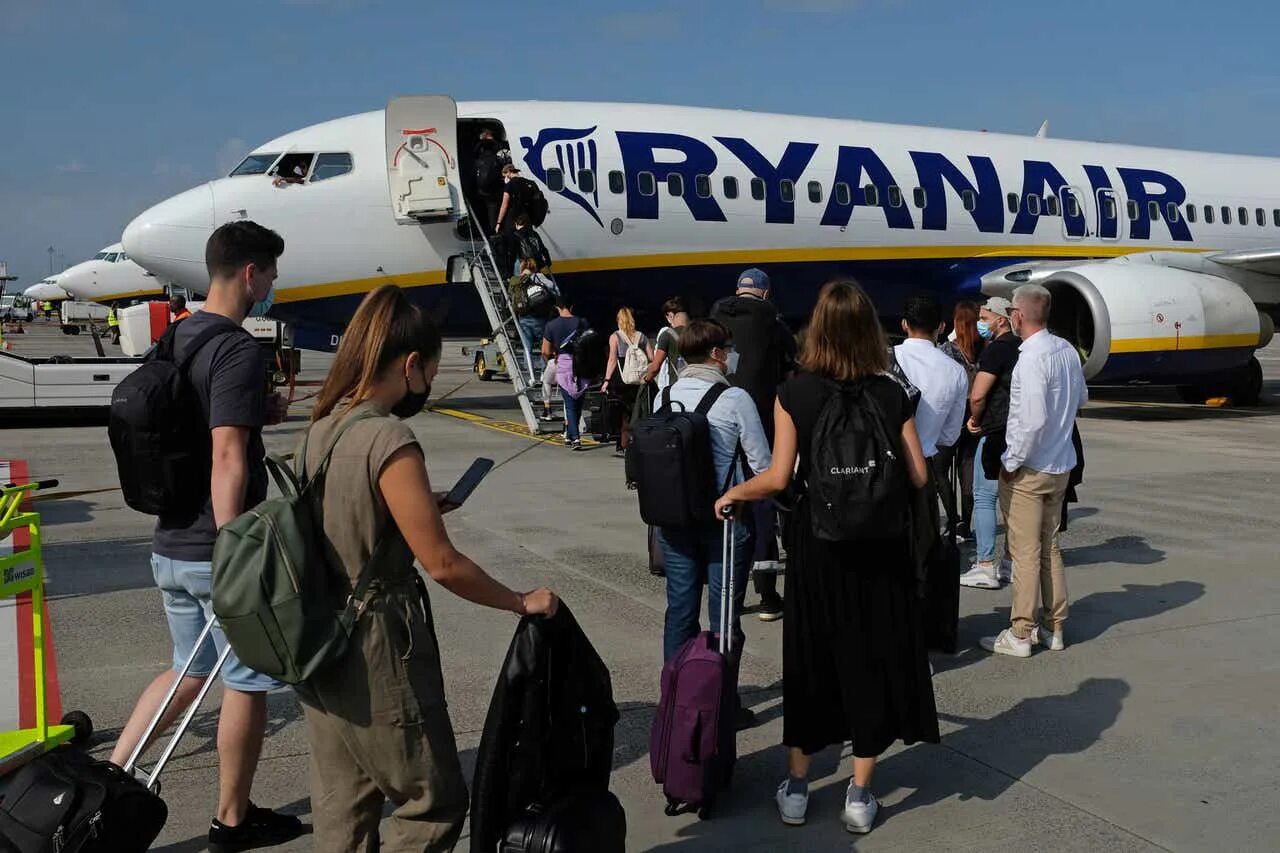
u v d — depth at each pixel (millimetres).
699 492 3816
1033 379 4734
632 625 5457
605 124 14789
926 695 3455
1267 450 12344
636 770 3844
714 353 4121
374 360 2469
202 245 13328
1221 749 3998
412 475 2359
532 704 2594
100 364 13586
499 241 13562
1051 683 4730
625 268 14664
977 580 6410
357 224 13680
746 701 4551
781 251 15477
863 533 3205
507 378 23266
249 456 3164
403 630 2426
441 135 13656
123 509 8383
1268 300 18438
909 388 3463
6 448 11500
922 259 16516
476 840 2531
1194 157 19906
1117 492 9523
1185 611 5828
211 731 4148
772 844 3312
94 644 5074
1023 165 17609
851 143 16328
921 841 3314
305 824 3375
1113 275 15477
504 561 6730
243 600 2242
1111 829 3369
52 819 2545
